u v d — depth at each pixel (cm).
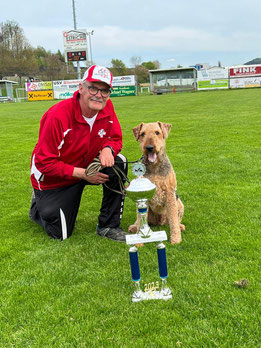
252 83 3884
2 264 286
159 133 333
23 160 729
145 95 4100
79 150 328
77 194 334
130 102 2667
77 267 274
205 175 533
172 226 315
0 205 451
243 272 248
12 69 6550
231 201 410
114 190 324
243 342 180
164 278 224
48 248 315
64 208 326
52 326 203
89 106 297
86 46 4322
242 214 367
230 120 1168
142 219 224
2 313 217
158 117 1420
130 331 195
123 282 247
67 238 338
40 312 217
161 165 318
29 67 6719
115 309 216
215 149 713
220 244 298
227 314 202
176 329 193
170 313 208
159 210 341
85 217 399
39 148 307
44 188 329
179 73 4175
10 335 197
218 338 184
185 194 449
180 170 572
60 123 301
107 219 332
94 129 326
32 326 204
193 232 333
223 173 538
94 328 198
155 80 4291
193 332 190
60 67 7306
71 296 232
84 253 299
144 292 229
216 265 262
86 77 288
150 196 227
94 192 497
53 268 275
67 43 4338
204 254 281
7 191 512
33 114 1967
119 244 316
